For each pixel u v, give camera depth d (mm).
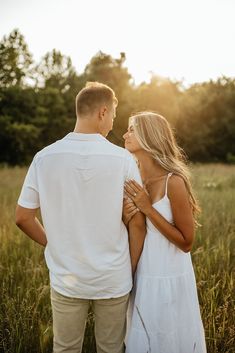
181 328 2350
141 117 2406
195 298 2434
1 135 31484
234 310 3027
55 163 2049
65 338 2250
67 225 2066
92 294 2115
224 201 7816
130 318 2465
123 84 41250
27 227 2201
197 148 43469
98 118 2113
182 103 43438
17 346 2787
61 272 2113
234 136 44531
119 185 2064
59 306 2188
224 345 2744
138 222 2234
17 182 12414
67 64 40719
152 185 2373
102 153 2047
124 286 2172
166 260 2324
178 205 2264
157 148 2355
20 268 3980
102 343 2295
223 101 45156
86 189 2031
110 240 2088
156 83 41500
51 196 2066
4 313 3100
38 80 38688
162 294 2314
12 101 32812
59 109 35281
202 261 4047
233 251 4445
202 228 5480
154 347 2312
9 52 35531
